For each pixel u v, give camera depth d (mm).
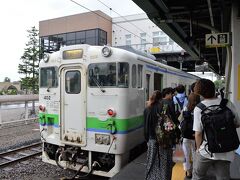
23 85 27703
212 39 6609
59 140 6586
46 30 34688
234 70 6480
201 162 3182
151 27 33312
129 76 6059
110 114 5891
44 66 6949
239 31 6469
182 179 4977
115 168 5914
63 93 6570
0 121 12914
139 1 6660
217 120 2969
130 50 7809
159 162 4242
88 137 6180
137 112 6574
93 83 6145
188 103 4527
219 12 7918
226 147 2936
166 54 22859
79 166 6305
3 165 7211
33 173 6906
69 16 33188
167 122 4180
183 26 10008
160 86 8773
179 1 7578
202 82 3217
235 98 6410
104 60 6043
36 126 13680
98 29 31750
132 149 6578
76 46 6406
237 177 4480
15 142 10047
